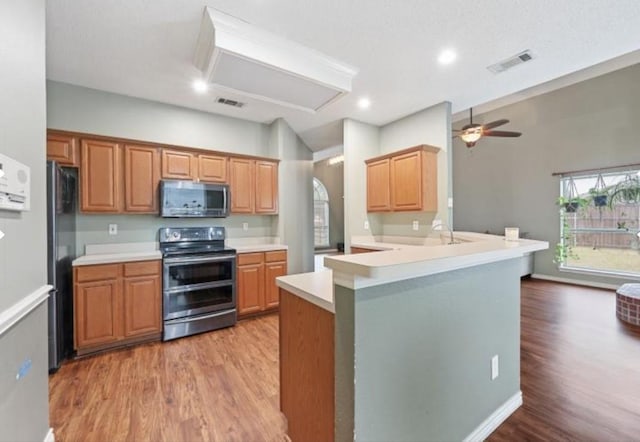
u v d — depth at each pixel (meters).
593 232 5.48
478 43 2.51
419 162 3.73
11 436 1.18
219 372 2.37
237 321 3.57
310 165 5.39
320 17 2.16
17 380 1.24
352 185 4.38
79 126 3.16
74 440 1.64
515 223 6.41
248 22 2.21
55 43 2.43
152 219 3.52
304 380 1.48
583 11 2.13
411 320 1.29
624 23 2.26
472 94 3.55
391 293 1.21
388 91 3.45
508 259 1.85
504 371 1.82
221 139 4.07
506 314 1.84
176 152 3.41
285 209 4.41
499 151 6.66
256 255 3.71
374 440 1.17
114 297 2.79
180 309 3.11
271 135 4.44
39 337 1.47
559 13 2.15
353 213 4.40
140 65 2.78
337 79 2.83
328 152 6.54
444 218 3.79
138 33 2.31
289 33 2.35
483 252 1.47
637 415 1.83
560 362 2.50
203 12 2.10
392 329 1.22
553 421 1.78
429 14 2.15
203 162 3.58
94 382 2.22
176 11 2.08
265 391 2.10
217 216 3.61
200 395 2.05
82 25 2.21
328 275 1.83
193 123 3.84
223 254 3.39
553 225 5.87
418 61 2.79
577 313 3.83
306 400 1.46
